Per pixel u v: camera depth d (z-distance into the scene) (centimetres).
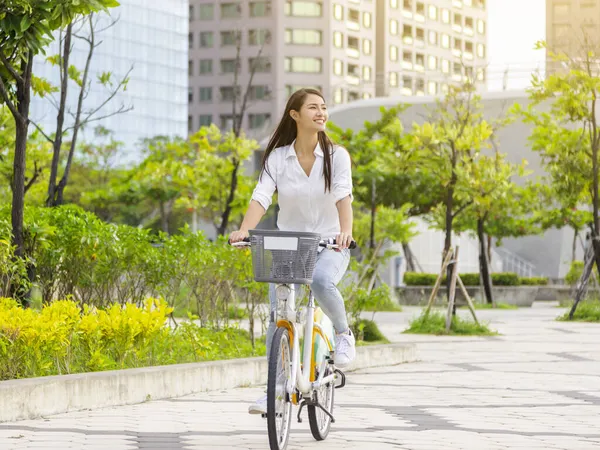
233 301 1280
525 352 1481
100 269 1141
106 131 6731
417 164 2652
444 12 12631
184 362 1006
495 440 643
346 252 608
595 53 2484
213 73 11625
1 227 1051
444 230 3806
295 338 580
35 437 642
